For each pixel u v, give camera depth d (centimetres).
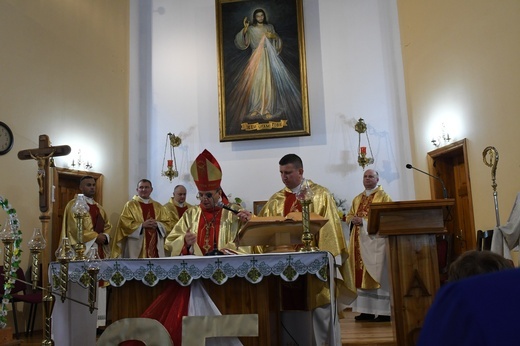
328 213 400
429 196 789
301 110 894
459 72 713
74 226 679
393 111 880
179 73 949
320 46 923
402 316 334
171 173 884
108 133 859
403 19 873
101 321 656
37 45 732
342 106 897
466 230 747
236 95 912
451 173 781
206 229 416
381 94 890
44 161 563
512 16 604
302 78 902
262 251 403
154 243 755
